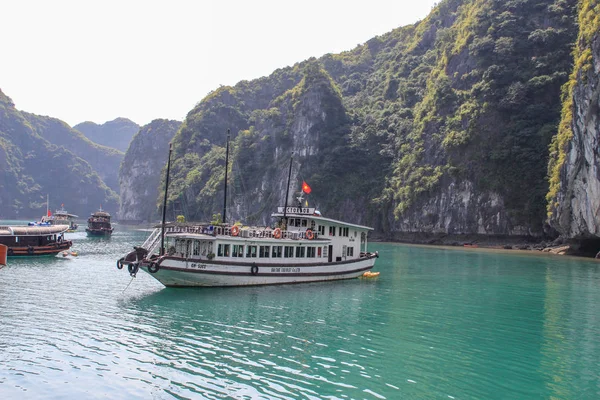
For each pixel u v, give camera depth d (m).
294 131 182.88
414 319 30.66
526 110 114.25
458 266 62.94
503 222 110.44
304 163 173.38
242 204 182.75
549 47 119.25
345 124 176.25
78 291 37.59
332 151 165.62
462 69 137.25
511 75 120.25
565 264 66.31
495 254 84.94
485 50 128.50
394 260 71.44
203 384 19.27
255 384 19.33
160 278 36.78
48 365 21.08
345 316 30.98
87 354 22.50
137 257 37.72
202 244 38.69
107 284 41.06
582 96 81.00
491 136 117.50
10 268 50.31
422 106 148.25
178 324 27.89
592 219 79.19
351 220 153.00
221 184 184.50
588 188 80.06
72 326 27.11
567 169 86.94
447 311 33.28
